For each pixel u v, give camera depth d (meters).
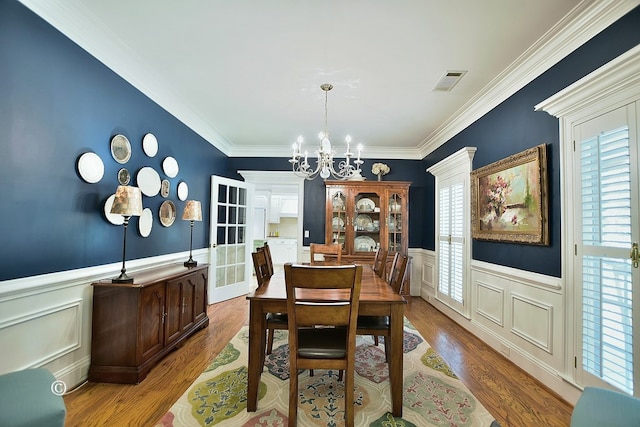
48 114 1.89
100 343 2.21
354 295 1.67
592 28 1.90
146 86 2.86
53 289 1.93
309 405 1.96
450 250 3.85
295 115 3.74
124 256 2.28
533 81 2.46
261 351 1.97
